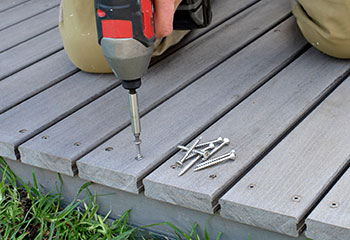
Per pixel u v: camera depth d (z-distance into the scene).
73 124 1.34
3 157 1.37
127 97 1.41
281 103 1.32
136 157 1.22
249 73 1.43
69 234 1.24
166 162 1.21
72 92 1.46
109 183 1.22
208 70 1.48
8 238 1.26
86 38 1.44
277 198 1.10
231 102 1.35
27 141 1.31
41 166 1.29
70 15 1.44
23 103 1.44
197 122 1.30
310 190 1.11
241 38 1.59
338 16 1.32
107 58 1.09
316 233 1.06
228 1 1.80
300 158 1.17
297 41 1.54
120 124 1.33
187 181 1.16
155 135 1.28
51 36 1.74
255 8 1.73
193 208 1.15
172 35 1.53
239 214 1.11
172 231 1.22
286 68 1.44
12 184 1.35
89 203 1.25
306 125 1.25
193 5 1.33
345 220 1.04
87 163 1.23
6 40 1.75
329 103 1.30
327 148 1.19
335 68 1.41
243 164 1.18
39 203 1.27
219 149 1.22
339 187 1.10
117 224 1.23
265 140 1.23
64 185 1.31
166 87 1.42
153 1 1.09
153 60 1.54
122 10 1.05
